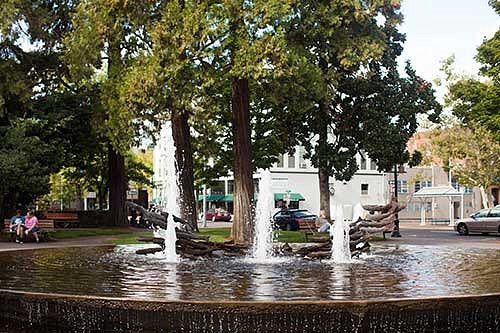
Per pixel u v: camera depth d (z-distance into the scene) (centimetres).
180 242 1425
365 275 1094
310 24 2602
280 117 3578
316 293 859
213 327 758
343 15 2731
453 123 4778
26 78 3219
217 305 754
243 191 2400
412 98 3619
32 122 3042
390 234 3594
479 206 7288
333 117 3675
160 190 6788
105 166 4434
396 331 767
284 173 6612
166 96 2317
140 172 5003
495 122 3422
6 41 3116
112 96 2689
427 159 5272
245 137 2427
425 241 2956
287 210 4584
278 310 748
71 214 4084
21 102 3291
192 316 762
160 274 1110
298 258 1446
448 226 5416
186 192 2777
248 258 1440
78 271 1160
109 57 2833
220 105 3173
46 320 838
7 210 3253
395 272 1148
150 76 2267
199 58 2312
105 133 3083
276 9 2214
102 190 4900
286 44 2341
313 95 2644
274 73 2223
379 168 3722
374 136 3544
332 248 1438
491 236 3703
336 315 751
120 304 786
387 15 3484
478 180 5003
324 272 1150
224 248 1492
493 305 816
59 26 3453
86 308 805
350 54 2845
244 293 859
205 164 3950
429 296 802
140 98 2316
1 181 2888
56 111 3341
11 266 1250
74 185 5400
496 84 3500
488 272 1145
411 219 7212
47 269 1194
